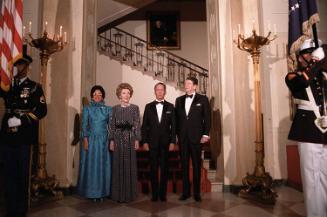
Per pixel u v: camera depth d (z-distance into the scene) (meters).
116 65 7.80
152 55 8.61
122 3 6.61
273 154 4.92
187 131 3.90
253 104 4.34
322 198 2.69
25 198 3.15
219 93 4.53
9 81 3.17
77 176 4.32
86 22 4.66
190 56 9.07
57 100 4.37
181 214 3.30
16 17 3.37
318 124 2.68
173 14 9.22
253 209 3.46
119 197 3.80
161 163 3.93
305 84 2.71
